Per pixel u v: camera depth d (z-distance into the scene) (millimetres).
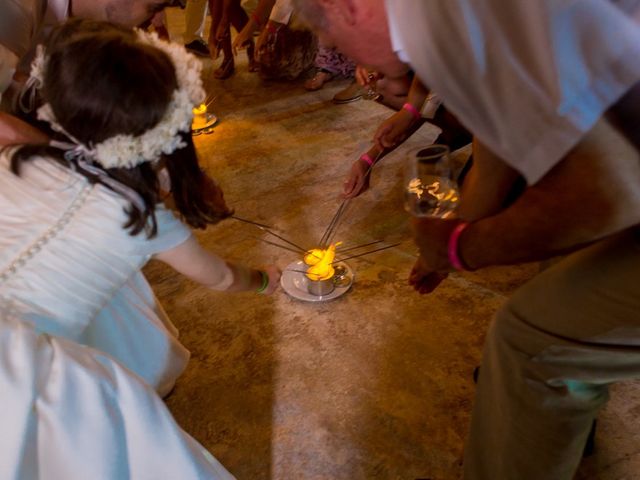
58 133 958
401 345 1611
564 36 551
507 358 896
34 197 927
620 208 645
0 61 1252
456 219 897
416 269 1324
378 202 2211
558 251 734
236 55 3582
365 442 1374
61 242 911
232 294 1813
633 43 546
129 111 809
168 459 922
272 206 2227
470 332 1640
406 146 2580
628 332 770
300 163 2518
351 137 2721
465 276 1849
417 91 1628
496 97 617
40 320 895
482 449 1061
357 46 744
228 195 2307
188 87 892
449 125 1938
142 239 961
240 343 1646
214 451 1372
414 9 614
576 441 917
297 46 3273
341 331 1666
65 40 833
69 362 859
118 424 887
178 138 900
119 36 836
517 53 581
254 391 1508
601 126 601
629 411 1420
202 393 1508
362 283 1832
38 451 818
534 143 621
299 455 1356
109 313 1185
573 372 842
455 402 1451
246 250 1999
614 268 735
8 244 896
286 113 3018
